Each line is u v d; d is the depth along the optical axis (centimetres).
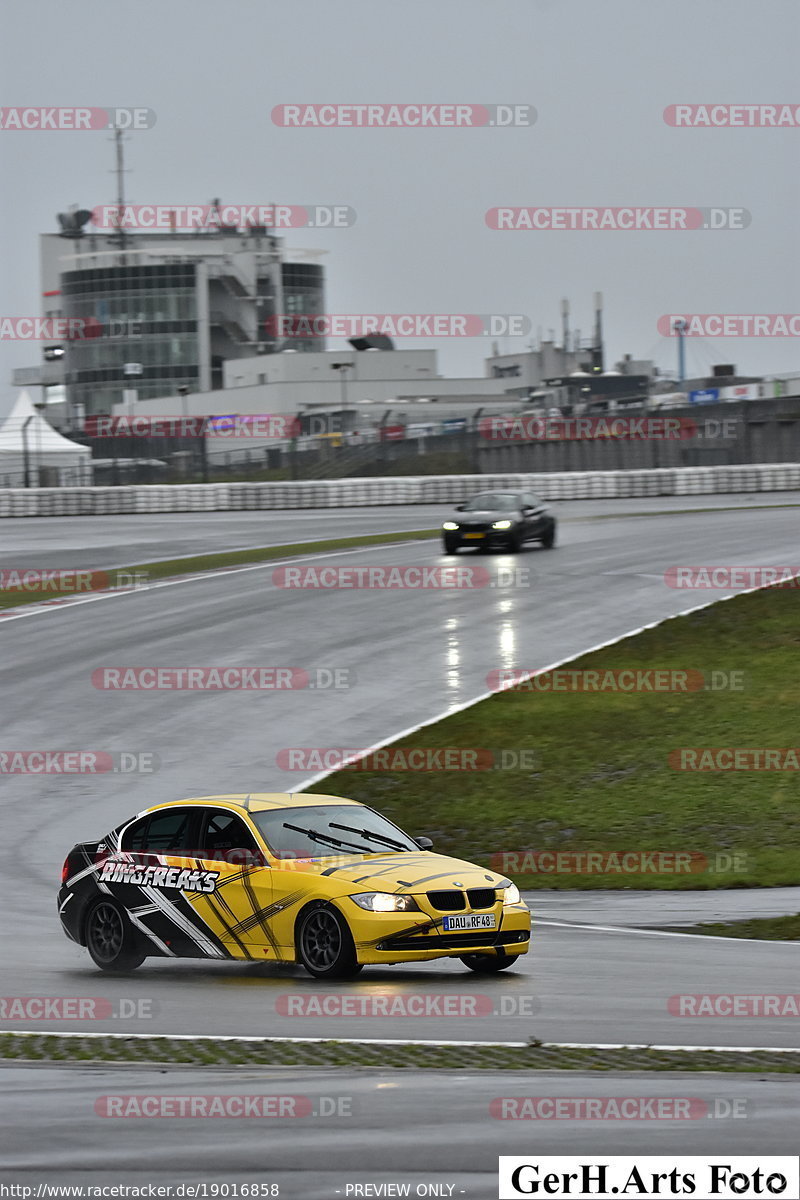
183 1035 3102
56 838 6384
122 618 11081
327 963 3809
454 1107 2402
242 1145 2195
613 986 3678
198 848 4106
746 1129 2272
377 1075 2656
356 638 10169
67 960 4278
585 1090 2519
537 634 10119
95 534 17325
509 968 3994
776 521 15950
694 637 9825
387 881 3816
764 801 6819
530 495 14125
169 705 8656
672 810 6788
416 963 4159
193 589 12294
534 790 7131
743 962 4059
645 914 5150
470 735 7919
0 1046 2997
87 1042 3030
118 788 7175
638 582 11819
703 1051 2870
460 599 11362
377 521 18150
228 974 4031
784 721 7962
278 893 3894
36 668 9612
